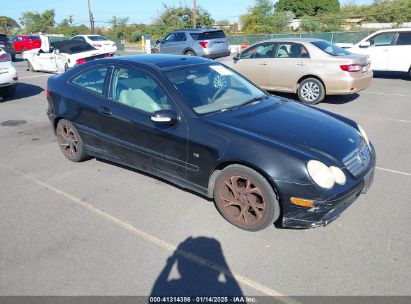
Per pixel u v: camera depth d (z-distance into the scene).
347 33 28.50
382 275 2.84
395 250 3.14
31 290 2.79
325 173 3.05
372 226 3.49
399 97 9.41
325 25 45.56
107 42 25.64
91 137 4.77
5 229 3.61
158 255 3.16
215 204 3.76
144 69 4.17
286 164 3.09
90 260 3.11
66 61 13.85
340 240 3.29
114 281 2.86
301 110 4.10
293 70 8.84
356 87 8.40
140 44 45.59
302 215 3.12
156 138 3.94
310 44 8.70
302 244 3.25
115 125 4.35
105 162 5.25
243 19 47.22
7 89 9.98
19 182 4.67
